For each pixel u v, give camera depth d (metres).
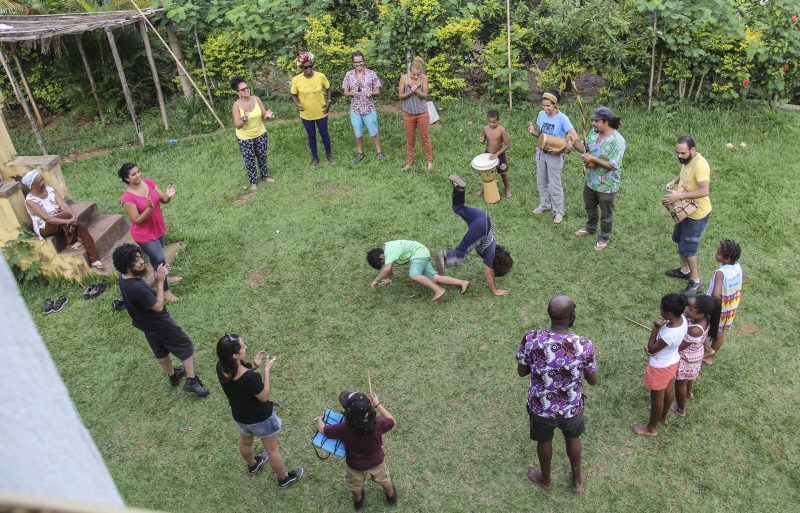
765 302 7.28
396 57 12.30
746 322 7.03
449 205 9.50
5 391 1.24
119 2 13.11
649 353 5.45
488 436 5.93
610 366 6.59
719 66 11.17
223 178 10.68
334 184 10.28
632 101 11.88
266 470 5.74
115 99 13.22
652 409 5.65
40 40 11.06
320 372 6.74
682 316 5.25
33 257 8.15
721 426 5.87
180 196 10.21
